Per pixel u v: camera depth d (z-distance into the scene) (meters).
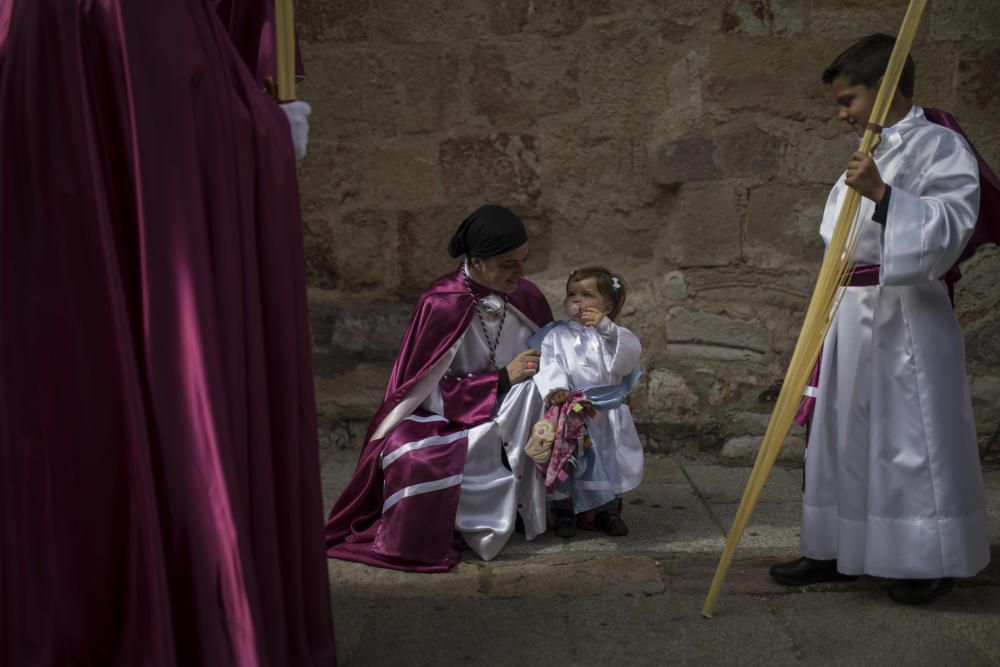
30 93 1.86
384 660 2.44
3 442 1.84
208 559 1.83
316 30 4.33
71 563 1.91
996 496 3.74
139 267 1.91
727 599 2.80
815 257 4.25
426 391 3.29
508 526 3.15
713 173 4.24
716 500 3.76
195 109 1.91
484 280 3.32
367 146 4.40
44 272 1.87
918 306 2.66
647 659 2.43
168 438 1.86
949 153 2.58
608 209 4.37
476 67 4.31
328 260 4.49
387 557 3.09
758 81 4.18
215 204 1.92
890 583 2.87
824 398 2.80
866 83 2.60
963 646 2.47
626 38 4.24
